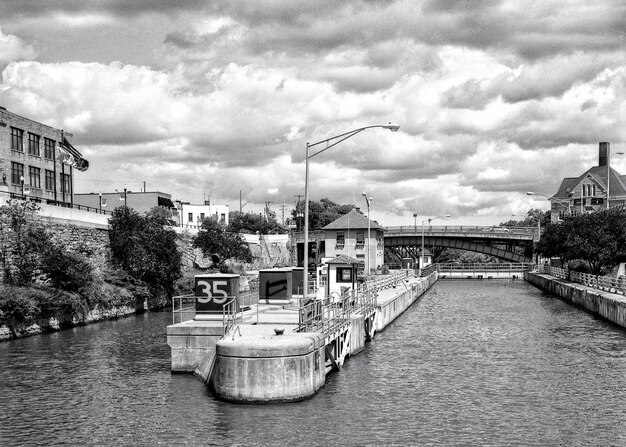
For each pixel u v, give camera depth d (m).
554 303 81.88
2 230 52.78
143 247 71.06
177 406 28.14
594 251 81.31
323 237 130.62
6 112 69.88
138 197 130.38
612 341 48.34
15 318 47.84
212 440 24.17
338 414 27.28
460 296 96.31
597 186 146.88
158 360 38.59
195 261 98.25
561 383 34.28
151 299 70.50
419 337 51.56
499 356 42.28
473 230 145.25
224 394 28.31
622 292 65.44
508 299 89.62
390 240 150.38
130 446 23.81
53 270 55.09
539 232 142.38
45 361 38.53
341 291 47.31
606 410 29.16
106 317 59.88
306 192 39.16
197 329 34.00
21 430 25.77
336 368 36.88
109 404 28.95
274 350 27.73
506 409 29.22
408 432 25.70
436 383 34.03
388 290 78.06
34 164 76.19
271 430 25.16
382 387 32.94
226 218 157.12
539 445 24.50
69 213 63.97
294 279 50.41
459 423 27.02
